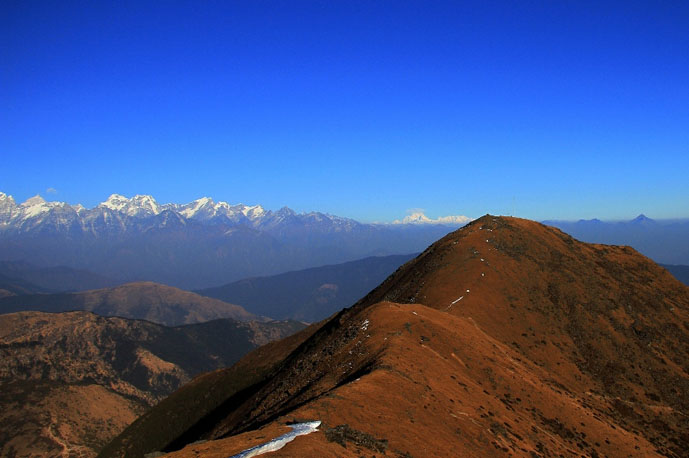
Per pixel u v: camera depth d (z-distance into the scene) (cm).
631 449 7388
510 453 5544
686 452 8306
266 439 4047
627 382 10094
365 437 4425
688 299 14612
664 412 9444
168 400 18225
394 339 7488
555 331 11062
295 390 7838
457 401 6225
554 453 6212
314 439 4084
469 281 11756
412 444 4750
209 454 3800
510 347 9944
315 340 13650
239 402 14150
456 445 5134
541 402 7644
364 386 5591
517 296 11750
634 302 12988
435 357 7331
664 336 11900
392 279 15650
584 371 10125
